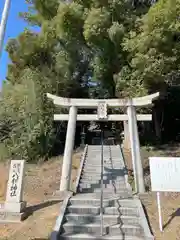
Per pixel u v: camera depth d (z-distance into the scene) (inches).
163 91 568.1
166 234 225.5
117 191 345.1
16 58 645.3
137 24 492.4
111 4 498.0
